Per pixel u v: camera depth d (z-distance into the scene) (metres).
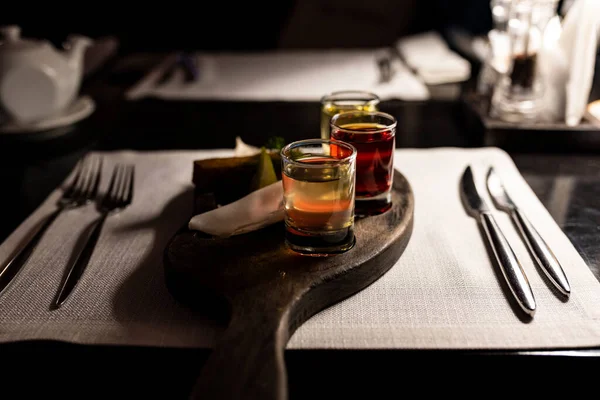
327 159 0.48
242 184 0.54
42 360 0.40
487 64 0.80
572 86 0.67
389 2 1.58
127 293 0.45
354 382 0.40
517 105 0.70
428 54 0.99
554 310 0.42
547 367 0.40
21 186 0.63
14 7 1.62
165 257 0.45
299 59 1.06
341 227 0.45
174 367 0.40
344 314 0.43
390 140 0.50
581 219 0.54
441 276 0.46
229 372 0.36
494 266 0.47
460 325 0.41
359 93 0.60
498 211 0.54
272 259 0.45
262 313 0.40
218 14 1.69
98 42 1.12
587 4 0.65
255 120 0.79
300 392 0.40
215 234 0.48
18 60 0.74
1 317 0.43
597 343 0.40
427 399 0.40
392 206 0.53
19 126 0.76
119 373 0.40
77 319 0.43
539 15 0.69
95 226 0.54
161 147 0.72
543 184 0.60
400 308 0.43
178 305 0.44
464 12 1.48
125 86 0.96
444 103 0.84
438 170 0.63
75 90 0.80
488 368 0.40
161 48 1.71
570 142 0.68
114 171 0.65
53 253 0.50
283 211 0.49
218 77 0.97
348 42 1.61
